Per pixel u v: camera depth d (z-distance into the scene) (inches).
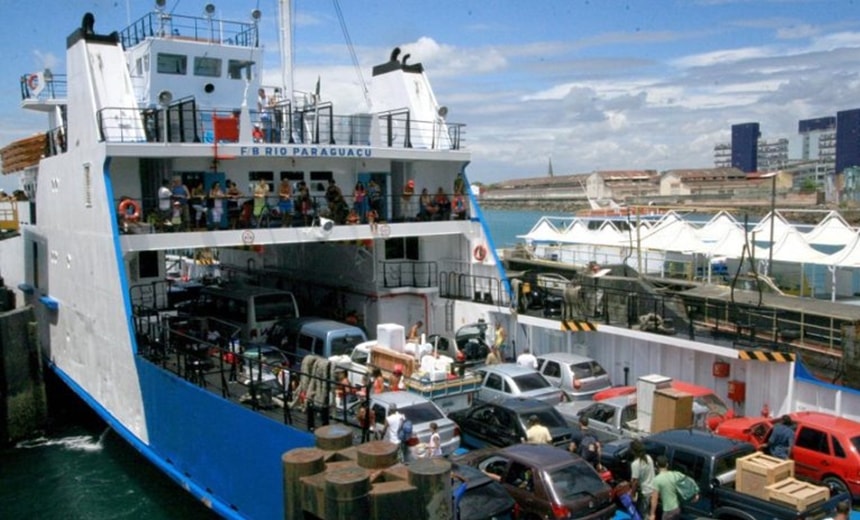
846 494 437.1
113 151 639.1
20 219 1003.3
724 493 438.9
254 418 500.1
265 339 799.1
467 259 858.8
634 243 1461.6
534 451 471.8
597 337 791.7
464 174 848.9
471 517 404.8
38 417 821.9
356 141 845.8
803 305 862.5
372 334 845.8
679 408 565.3
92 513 622.2
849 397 591.5
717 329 724.7
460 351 753.0
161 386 600.1
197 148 669.9
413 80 897.5
